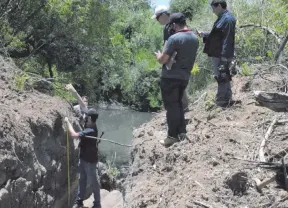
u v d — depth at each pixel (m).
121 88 38.88
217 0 6.23
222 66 6.33
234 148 5.05
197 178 4.47
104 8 17.62
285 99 6.19
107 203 9.91
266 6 11.41
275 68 8.10
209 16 14.95
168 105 5.67
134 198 4.67
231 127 5.65
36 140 8.41
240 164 4.58
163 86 5.66
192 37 5.62
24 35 16.78
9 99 8.86
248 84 7.38
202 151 5.04
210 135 5.47
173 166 5.04
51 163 8.87
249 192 4.14
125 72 23.14
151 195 4.58
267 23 10.92
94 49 18.28
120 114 37.84
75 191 10.76
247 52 10.84
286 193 4.01
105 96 40.06
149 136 6.38
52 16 16.67
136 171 5.53
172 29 5.83
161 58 5.54
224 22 6.18
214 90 7.60
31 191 7.77
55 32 16.98
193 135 5.56
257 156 4.76
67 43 17.67
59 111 9.51
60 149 9.41
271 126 5.39
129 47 38.62
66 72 18.28
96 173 8.52
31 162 7.90
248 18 11.50
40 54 17.73
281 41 10.09
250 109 6.17
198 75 12.20
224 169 4.53
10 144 7.27
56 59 17.94
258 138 5.20
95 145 8.43
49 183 8.80
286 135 5.14
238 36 10.71
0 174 6.75
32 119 8.40
